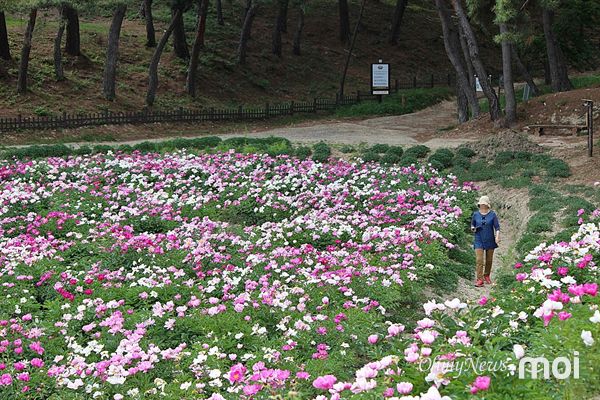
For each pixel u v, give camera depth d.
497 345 6.41
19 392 8.12
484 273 14.07
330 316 10.70
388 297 11.79
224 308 10.53
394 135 32.59
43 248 14.09
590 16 65.00
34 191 19.98
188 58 45.47
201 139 28.39
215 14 55.72
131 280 12.63
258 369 7.64
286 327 10.16
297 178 21.19
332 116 42.47
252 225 18.34
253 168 22.62
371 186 19.89
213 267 13.18
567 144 25.77
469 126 31.81
